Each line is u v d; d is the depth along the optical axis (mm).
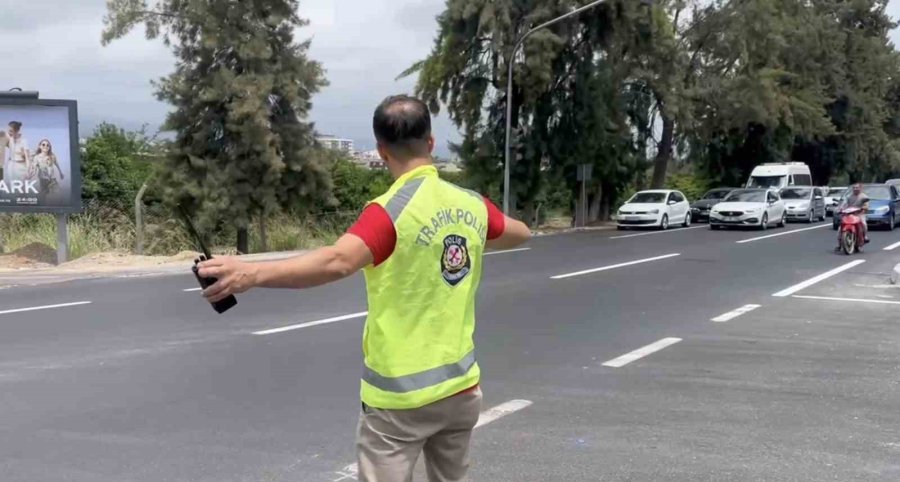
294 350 8492
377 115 2883
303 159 21281
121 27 19875
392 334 2812
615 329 9992
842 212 21016
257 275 2553
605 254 20312
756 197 31891
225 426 5887
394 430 2848
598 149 34281
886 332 9984
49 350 8469
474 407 2969
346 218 27578
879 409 6535
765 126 45062
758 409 6500
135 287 13859
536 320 10578
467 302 2934
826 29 53969
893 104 70000
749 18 39219
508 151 28422
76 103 17172
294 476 4934
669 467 5168
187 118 20547
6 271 15938
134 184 23312
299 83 21344
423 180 2846
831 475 5066
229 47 20469
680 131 40438
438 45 31422
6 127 17031
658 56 34938
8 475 4922
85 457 5238
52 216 20234
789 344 9164
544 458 5305
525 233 3250
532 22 29453
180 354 8281
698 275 15852
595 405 6555
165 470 5020
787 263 18281
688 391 7027
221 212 20609
